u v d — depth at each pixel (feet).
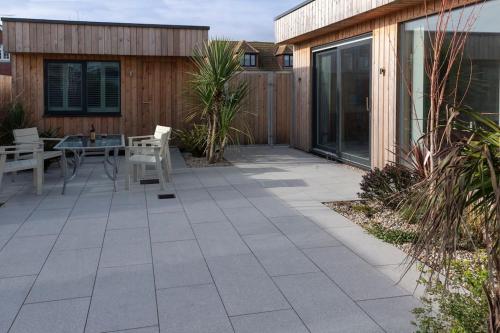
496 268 6.41
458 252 10.72
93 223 16.51
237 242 14.32
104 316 9.71
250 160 31.48
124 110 36.22
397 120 23.35
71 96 35.50
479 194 6.09
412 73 22.22
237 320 9.50
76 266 12.48
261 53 97.30
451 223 5.78
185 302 10.32
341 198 20.01
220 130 29.78
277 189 22.00
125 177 23.91
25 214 17.80
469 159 6.03
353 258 12.86
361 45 26.86
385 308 9.92
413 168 16.63
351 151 28.91
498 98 17.37
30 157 25.07
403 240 14.02
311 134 34.65
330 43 30.81
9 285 11.28
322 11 27.86
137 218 17.11
